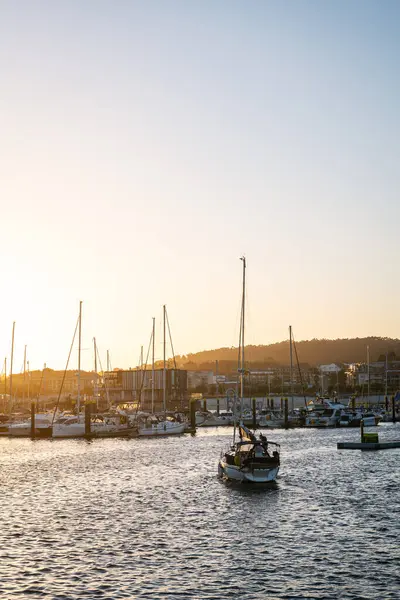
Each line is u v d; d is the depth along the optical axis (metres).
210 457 91.12
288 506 53.53
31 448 108.25
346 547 40.34
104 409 196.38
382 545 40.69
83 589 33.41
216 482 66.94
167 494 60.06
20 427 129.75
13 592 33.06
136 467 80.69
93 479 70.69
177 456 92.88
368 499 56.25
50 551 40.25
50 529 46.03
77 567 36.94
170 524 47.38
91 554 39.53
